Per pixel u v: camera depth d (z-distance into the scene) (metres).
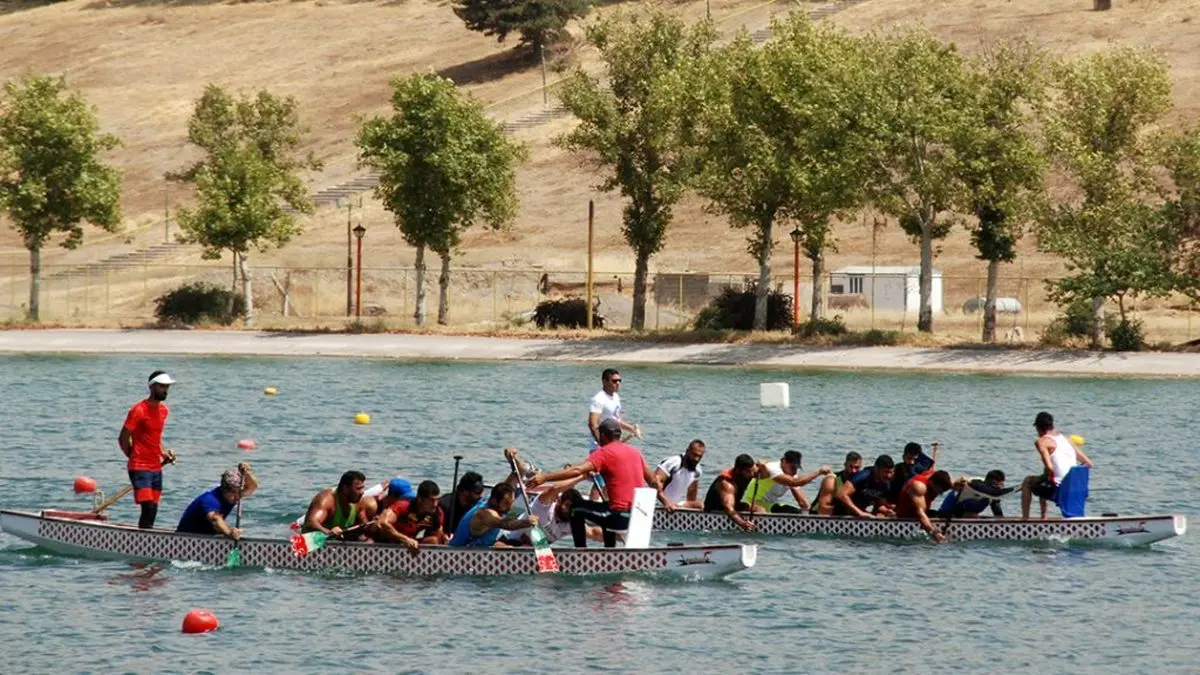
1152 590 81.88
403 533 84.25
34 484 113.38
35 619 73.69
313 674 65.81
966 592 80.94
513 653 69.12
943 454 133.00
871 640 72.06
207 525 84.88
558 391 186.38
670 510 95.12
